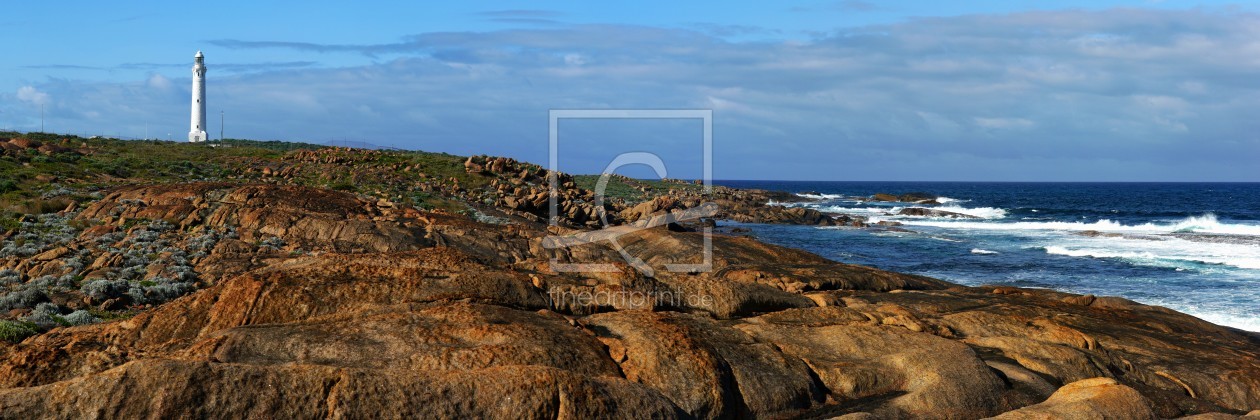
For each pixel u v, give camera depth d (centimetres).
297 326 1127
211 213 3120
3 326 1597
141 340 1220
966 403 1188
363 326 1132
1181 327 1939
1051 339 1577
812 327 1411
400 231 3002
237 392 849
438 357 1038
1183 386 1448
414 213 3509
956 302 1961
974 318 1661
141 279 2227
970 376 1238
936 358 1274
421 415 881
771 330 1379
